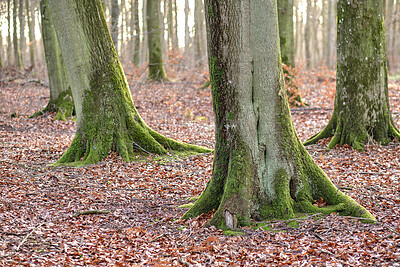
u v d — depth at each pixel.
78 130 9.65
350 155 9.21
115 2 21.12
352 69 9.80
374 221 5.33
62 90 15.59
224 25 5.43
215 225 5.45
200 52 30.77
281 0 16.44
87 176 8.19
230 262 4.40
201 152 9.93
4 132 12.79
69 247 4.82
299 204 5.75
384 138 9.72
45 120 14.57
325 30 42.59
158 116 15.45
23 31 34.88
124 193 7.24
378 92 9.75
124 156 9.31
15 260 4.26
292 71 16.61
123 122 9.73
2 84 20.47
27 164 9.13
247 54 5.54
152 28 21.59
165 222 5.86
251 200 5.59
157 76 21.16
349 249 4.59
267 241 4.99
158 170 8.60
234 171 5.60
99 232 5.44
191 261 4.45
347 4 9.69
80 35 9.40
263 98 5.65
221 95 5.64
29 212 6.01
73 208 6.38
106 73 9.72
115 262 4.46
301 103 16.92
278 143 5.71
